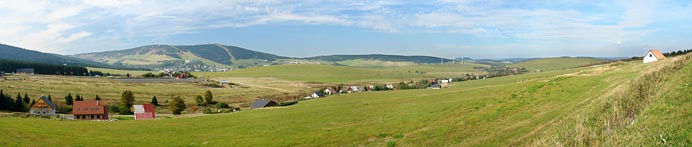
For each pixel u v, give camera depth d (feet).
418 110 186.80
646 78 109.50
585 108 110.01
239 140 163.63
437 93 273.95
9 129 189.57
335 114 213.05
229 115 258.78
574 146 77.87
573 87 165.27
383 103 246.27
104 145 165.07
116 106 549.95
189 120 242.99
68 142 170.91
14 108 507.71
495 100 171.83
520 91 180.34
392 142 130.21
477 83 443.32
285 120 208.03
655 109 78.38
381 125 163.84
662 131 64.80
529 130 109.19
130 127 221.46
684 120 66.13
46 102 492.13
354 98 334.03
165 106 606.14
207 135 182.50
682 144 57.72
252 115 245.65
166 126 220.23
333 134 157.28
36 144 161.27
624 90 106.73
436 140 123.65
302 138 155.94
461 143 114.01
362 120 183.73
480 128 128.06
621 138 69.51
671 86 92.07
